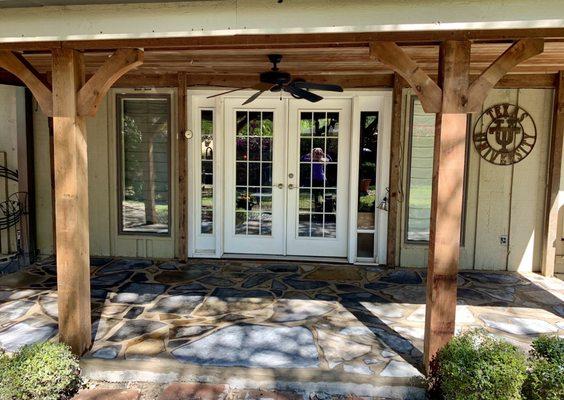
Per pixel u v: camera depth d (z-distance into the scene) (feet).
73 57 9.07
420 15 7.26
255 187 18.48
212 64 14.74
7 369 7.98
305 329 11.44
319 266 17.48
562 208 16.81
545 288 15.25
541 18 7.10
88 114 9.25
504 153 16.97
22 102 17.88
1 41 8.20
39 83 9.15
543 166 16.92
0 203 18.01
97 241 18.79
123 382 9.45
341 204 18.22
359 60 13.74
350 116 17.67
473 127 16.98
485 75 8.36
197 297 13.84
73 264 9.48
